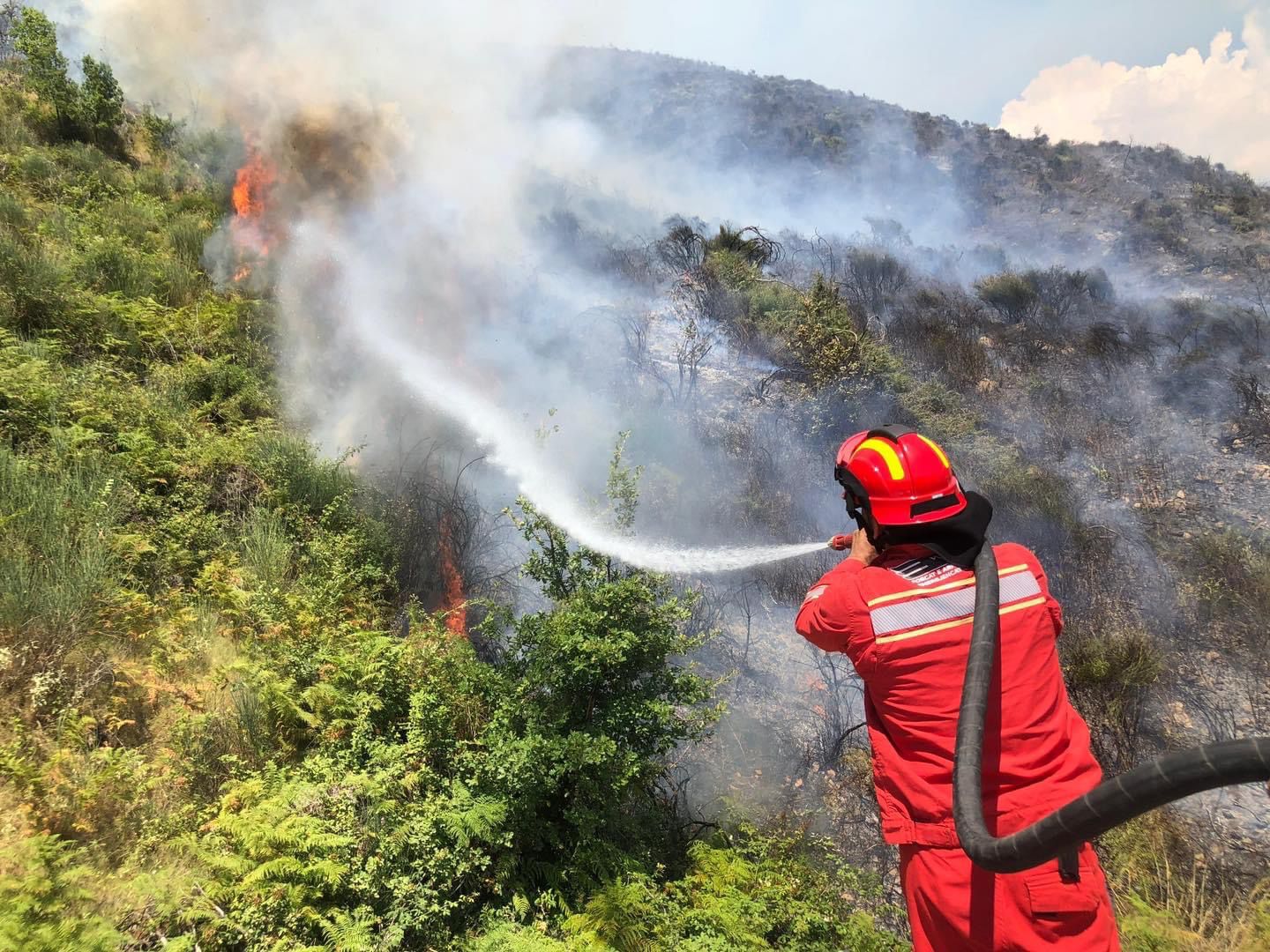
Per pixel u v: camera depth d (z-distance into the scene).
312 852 2.71
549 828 3.17
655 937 2.80
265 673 3.49
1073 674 4.70
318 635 3.96
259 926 2.53
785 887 3.18
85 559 3.85
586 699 3.51
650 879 3.03
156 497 4.75
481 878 2.98
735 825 3.72
